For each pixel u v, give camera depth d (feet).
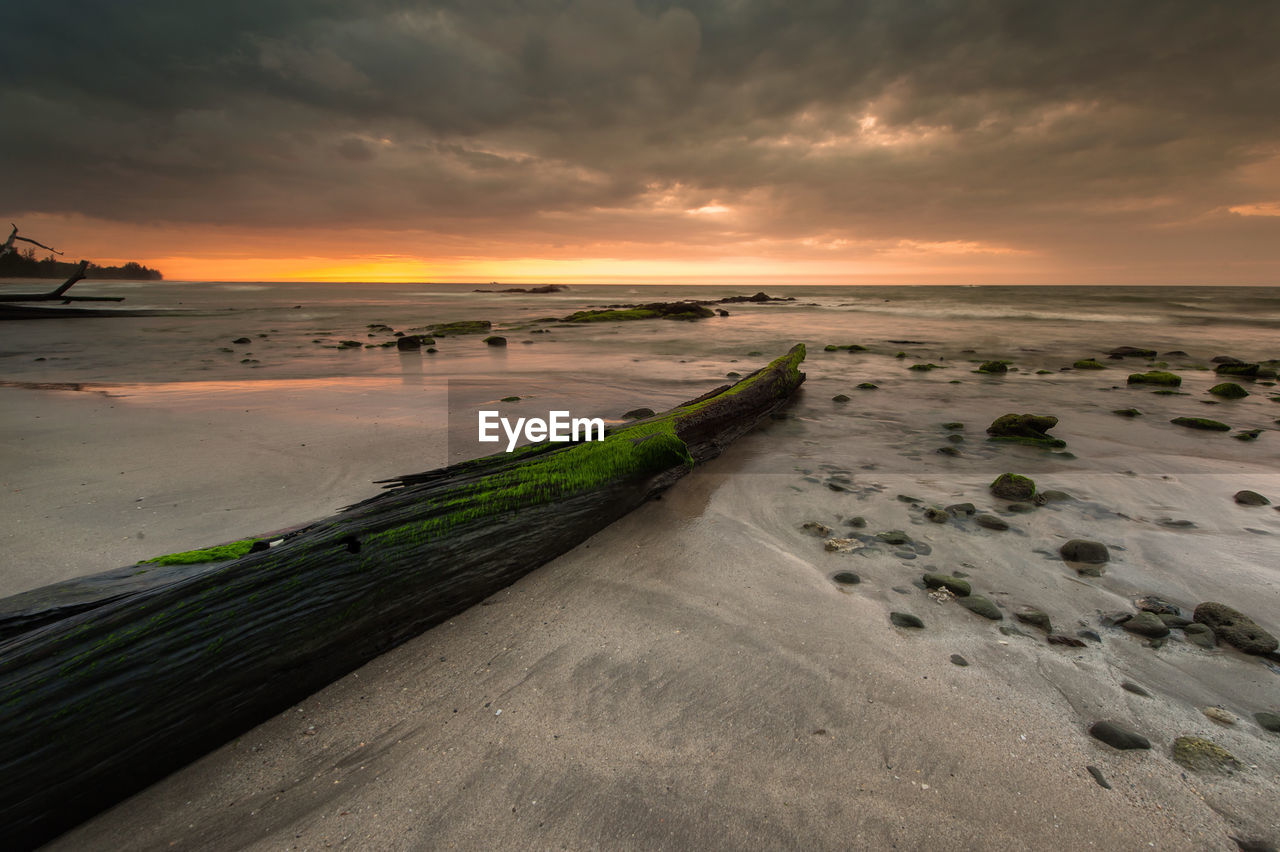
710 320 88.07
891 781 6.23
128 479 14.84
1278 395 29.81
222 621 7.18
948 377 35.91
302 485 14.67
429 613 8.96
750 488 15.39
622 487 12.56
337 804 6.08
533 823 5.83
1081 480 16.15
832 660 8.24
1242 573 10.76
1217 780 6.20
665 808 5.96
